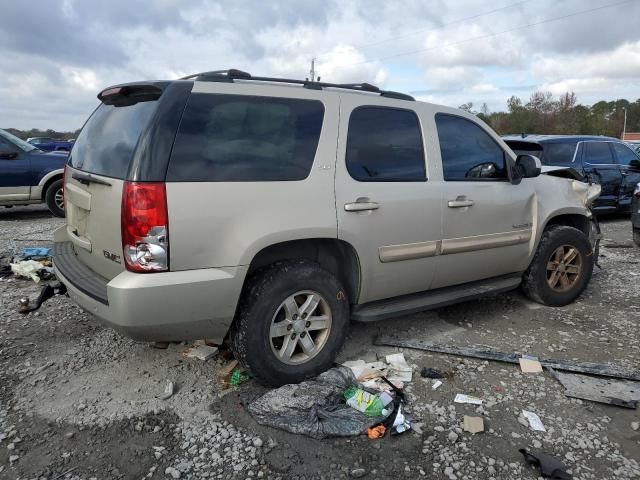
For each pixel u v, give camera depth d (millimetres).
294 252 3441
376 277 3652
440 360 3828
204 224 2879
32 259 6438
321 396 3107
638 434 2953
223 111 3053
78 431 2912
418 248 3822
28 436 2859
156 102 2943
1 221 10109
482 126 4406
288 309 3262
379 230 3580
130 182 2756
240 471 2600
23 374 3533
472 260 4246
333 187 3363
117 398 3246
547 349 4035
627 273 6297
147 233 2750
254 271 3291
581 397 3297
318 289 3346
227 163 3000
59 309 4758
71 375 3531
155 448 2766
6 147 9711
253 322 3121
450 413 3131
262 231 3051
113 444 2801
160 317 2830
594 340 4219
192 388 3371
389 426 2961
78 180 3334
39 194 10062
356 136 3553
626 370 3619
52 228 9156
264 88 3242
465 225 4113
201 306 2920
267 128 3191
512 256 4582
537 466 2662
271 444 2807
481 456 2742
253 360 3160
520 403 3258
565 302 5035
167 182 2791
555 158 9609
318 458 2703
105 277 3152
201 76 3148
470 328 4461
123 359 3762
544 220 4750
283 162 3203
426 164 3918
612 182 9922
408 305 3916
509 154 4523
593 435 2936
